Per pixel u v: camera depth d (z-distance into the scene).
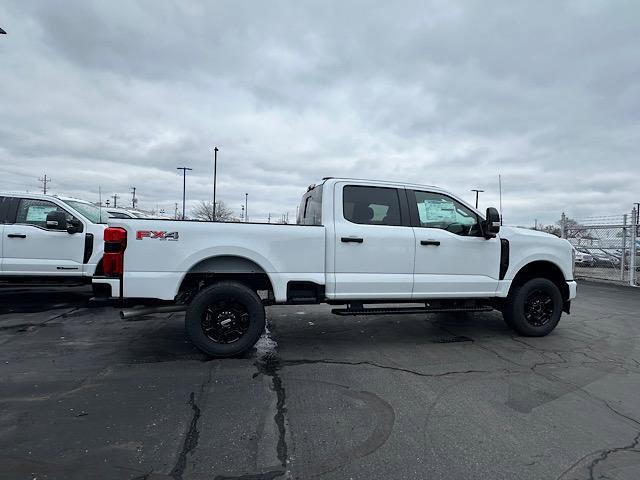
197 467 2.64
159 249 4.61
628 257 14.65
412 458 2.80
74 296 8.81
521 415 3.48
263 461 2.72
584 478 2.62
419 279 5.39
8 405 3.48
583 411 3.58
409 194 5.55
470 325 6.70
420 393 3.89
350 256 5.15
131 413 3.37
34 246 7.25
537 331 5.99
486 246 5.70
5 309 7.48
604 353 5.29
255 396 3.75
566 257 6.14
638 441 3.09
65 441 2.91
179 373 4.29
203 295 4.67
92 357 4.78
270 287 5.14
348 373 4.38
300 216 6.62
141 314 4.61
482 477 2.60
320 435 3.07
